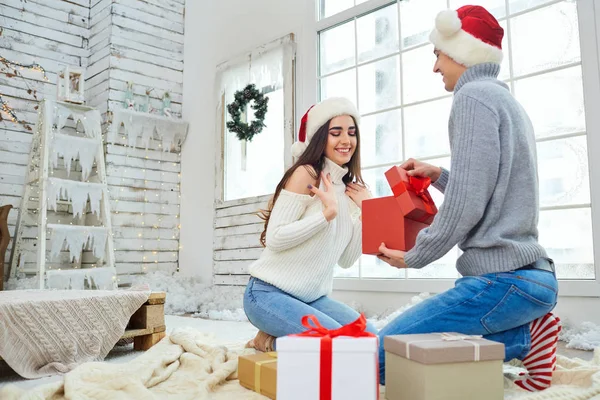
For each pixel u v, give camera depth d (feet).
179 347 6.51
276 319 5.94
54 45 16.99
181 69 17.95
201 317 12.55
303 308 5.91
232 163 15.66
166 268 16.90
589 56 9.03
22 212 14.55
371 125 12.20
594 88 8.94
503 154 4.77
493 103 4.83
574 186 9.22
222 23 16.47
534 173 4.96
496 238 4.70
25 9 16.46
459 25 5.21
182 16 18.15
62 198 14.47
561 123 9.46
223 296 14.25
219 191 15.69
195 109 17.21
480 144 4.67
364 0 12.66
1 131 15.56
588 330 8.22
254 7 15.40
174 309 13.56
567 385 5.03
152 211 16.76
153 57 17.37
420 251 4.83
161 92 17.46
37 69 16.49
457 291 4.90
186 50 17.88
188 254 16.79
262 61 14.76
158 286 15.01
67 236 13.48
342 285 12.05
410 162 5.86
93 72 17.26
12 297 6.54
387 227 5.39
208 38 16.97
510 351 4.93
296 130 13.67
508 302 4.69
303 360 3.89
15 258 14.29
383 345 5.04
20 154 15.84
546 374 4.92
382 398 4.80
